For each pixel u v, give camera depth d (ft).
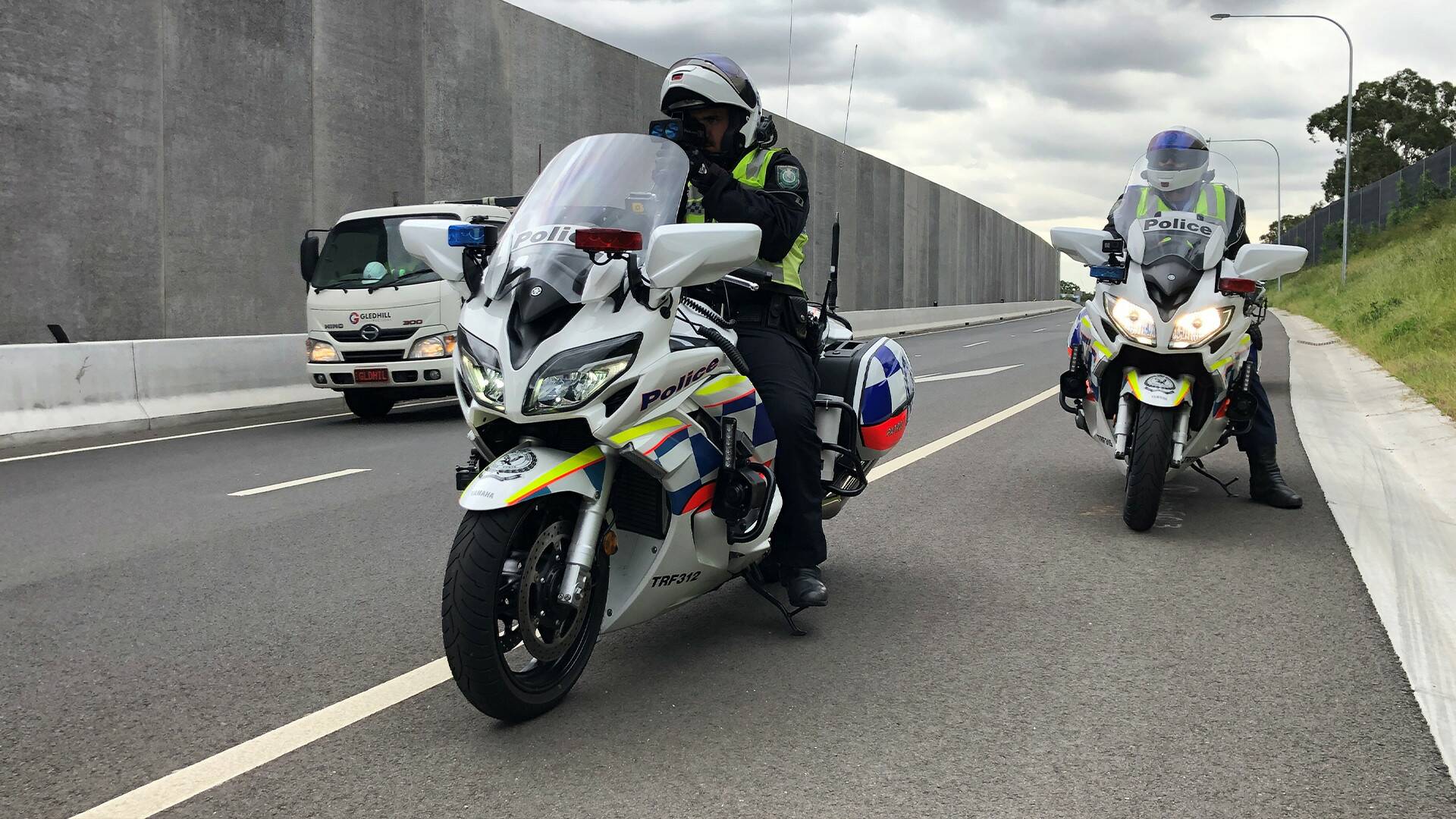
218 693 12.21
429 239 11.85
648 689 12.09
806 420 13.35
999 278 247.70
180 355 39.65
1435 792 9.41
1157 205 19.61
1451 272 71.15
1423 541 18.13
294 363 44.57
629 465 11.62
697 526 11.92
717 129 12.84
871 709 11.41
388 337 38.06
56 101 46.09
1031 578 16.38
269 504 23.17
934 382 48.03
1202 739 10.56
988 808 9.20
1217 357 18.26
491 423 11.23
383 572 17.42
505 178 71.72
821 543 13.61
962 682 12.15
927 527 19.69
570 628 11.10
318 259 39.75
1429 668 12.39
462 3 67.15
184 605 15.70
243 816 9.27
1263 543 18.19
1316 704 11.39
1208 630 13.83
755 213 12.27
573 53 78.13
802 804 9.30
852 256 142.72
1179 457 18.47
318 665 13.10
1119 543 18.38
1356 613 14.38
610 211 11.31
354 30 59.62
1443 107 250.37
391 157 62.34
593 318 10.70
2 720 11.54
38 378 34.83
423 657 13.33
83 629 14.62
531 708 10.94
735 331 13.35
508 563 10.75
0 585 17.01
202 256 52.06
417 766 10.19
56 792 9.83
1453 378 34.81
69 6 46.34
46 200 45.93
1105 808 9.19
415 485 25.39
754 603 15.38
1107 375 19.75
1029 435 30.91
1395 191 160.04
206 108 51.98
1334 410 34.71
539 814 9.20
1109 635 13.71
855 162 142.00
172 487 25.64
